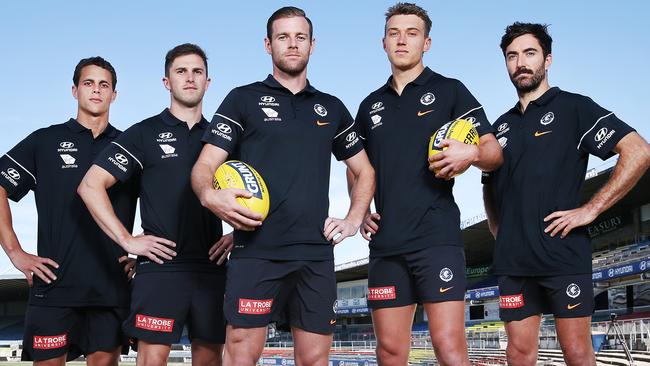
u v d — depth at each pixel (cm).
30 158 448
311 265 347
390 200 400
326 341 353
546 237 421
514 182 436
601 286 2858
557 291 418
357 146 388
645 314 2456
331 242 358
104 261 434
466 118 393
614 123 418
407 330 407
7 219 437
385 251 399
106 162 403
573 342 418
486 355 2253
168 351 404
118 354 447
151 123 419
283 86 359
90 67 448
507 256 434
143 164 412
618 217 3172
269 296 345
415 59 403
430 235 385
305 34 358
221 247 404
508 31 450
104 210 394
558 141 428
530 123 438
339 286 4716
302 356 354
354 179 397
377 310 410
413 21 400
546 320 2520
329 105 368
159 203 405
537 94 446
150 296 397
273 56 362
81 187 401
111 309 438
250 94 359
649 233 2934
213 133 355
